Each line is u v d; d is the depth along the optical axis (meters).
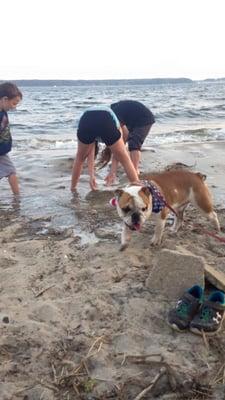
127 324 1.41
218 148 4.37
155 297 1.55
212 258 1.85
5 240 2.08
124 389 1.15
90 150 2.80
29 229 2.23
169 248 1.94
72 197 2.76
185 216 2.36
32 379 1.19
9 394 1.13
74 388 1.16
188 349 1.30
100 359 1.25
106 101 15.00
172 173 2.01
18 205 2.62
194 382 1.17
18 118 8.48
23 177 3.28
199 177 2.06
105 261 1.82
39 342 1.32
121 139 2.58
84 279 1.68
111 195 2.79
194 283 1.56
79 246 1.99
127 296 1.55
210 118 8.18
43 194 2.84
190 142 4.95
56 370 1.22
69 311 1.48
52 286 1.63
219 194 2.80
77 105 12.91
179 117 8.38
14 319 1.43
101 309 1.48
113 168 3.01
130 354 1.27
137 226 1.72
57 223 2.30
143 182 1.88
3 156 2.73
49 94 27.22
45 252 1.92
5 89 2.60
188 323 1.38
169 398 1.13
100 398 1.13
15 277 1.70
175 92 27.33
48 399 1.12
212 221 2.12
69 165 3.63
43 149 4.70
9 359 1.26
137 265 1.78
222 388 1.15
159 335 1.36
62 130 6.61
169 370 1.20
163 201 1.86
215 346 1.32
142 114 2.91
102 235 2.10
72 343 1.32
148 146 4.52
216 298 1.42
